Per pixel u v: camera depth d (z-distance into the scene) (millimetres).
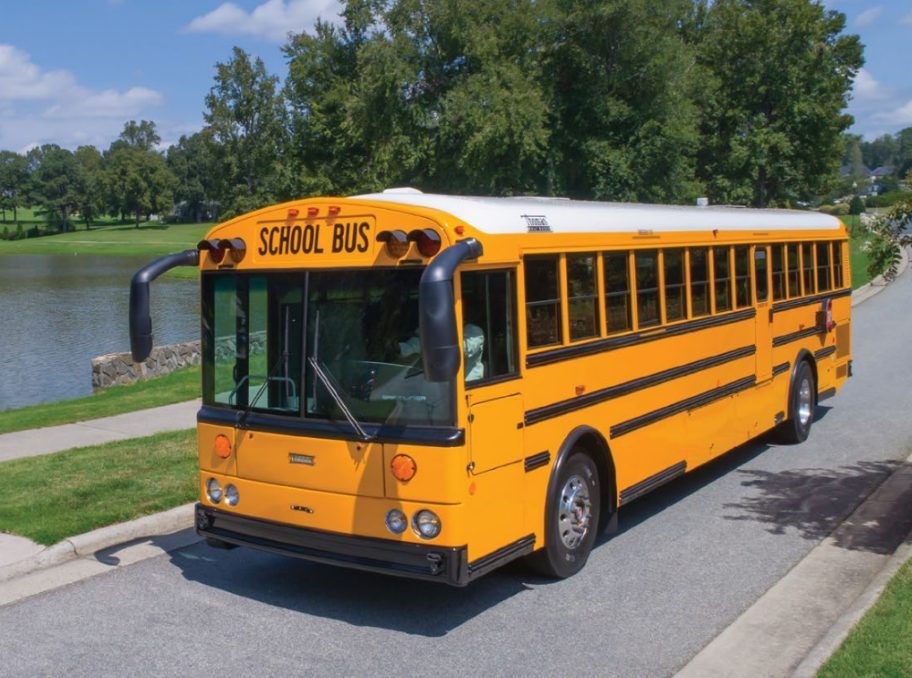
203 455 6316
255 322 6055
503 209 5992
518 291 5867
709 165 36500
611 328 6973
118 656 5398
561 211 6570
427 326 4777
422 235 5328
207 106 63469
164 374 17734
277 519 5922
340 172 42812
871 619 5199
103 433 11297
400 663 5227
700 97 32250
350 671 5141
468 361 5449
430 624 5801
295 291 5867
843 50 37125
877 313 24938
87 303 45250
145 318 6102
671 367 7836
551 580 6516
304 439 5734
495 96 22797
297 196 44938
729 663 5113
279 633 5703
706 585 6371
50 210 187250
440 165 25203
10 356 25734
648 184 25453
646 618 5812
